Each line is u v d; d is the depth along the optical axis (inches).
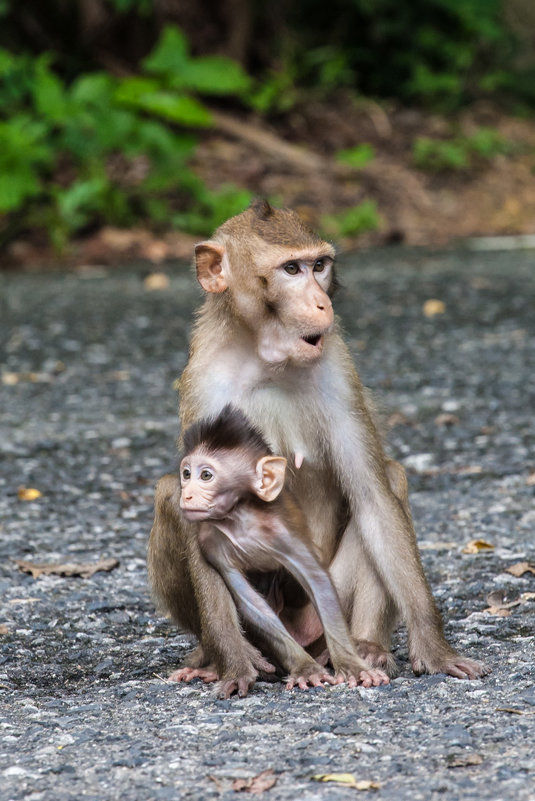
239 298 322.3
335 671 303.1
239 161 1248.8
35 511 477.4
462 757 245.3
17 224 1112.2
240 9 1369.3
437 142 1358.3
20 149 1053.8
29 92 1175.0
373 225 1171.3
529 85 1566.2
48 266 1080.2
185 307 878.4
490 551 412.5
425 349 738.8
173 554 330.6
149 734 267.9
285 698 291.4
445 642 310.7
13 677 318.7
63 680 316.8
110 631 357.1
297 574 307.0
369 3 1478.8
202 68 1220.5
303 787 235.1
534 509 455.8
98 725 275.6
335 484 336.2
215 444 302.0
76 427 597.3
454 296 893.2
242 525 304.2
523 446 541.6
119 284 979.9
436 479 502.6
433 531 438.6
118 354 749.3
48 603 379.2
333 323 326.6
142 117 1248.8
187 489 302.4
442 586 380.5
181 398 333.4
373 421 350.9
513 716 267.7
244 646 306.7
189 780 240.8
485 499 472.4
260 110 1344.7
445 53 1503.4
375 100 1459.2
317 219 1179.3
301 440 328.8
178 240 1126.4
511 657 314.8
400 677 306.7
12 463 542.0
